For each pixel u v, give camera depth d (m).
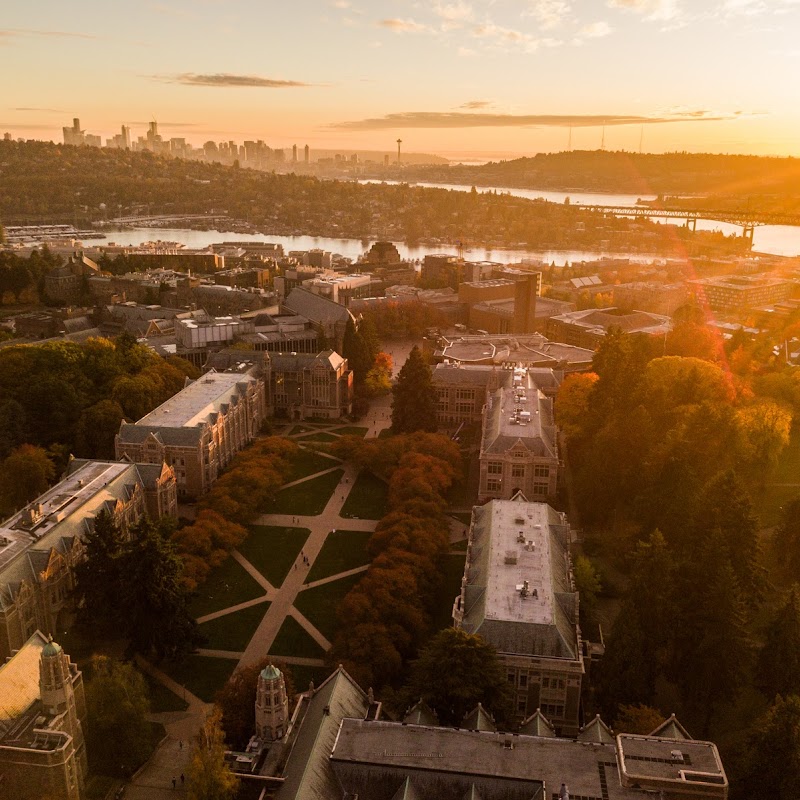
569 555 191.50
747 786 128.88
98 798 136.62
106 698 143.88
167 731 154.00
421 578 190.88
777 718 129.25
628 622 155.25
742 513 177.12
